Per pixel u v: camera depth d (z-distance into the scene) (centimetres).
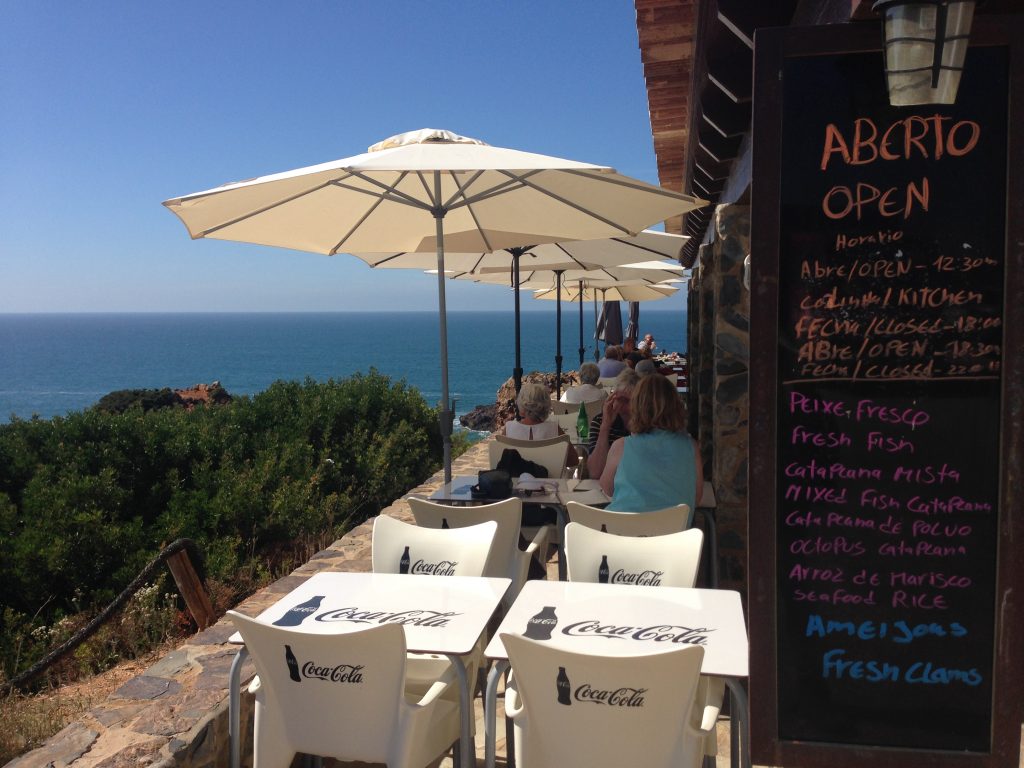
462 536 376
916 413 237
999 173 229
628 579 356
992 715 239
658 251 748
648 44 521
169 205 399
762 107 235
